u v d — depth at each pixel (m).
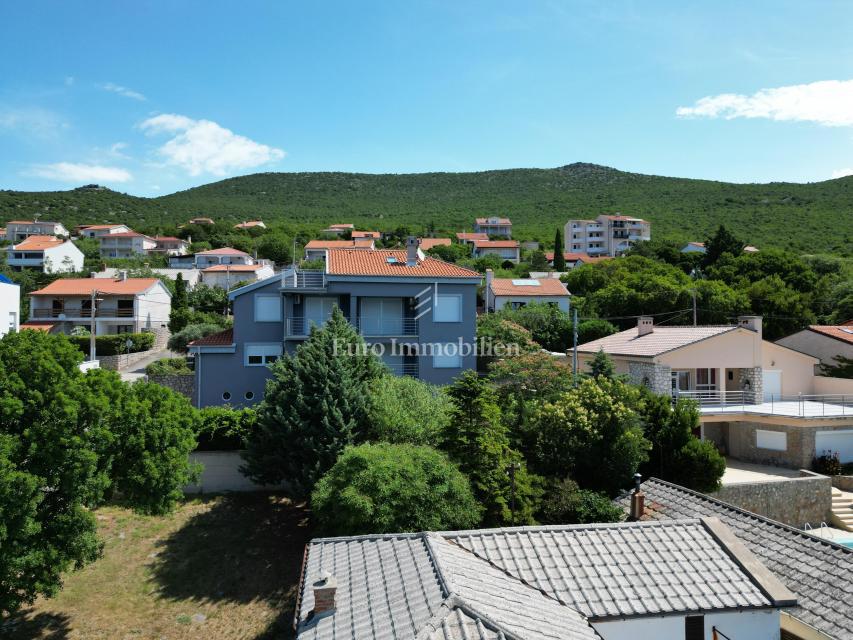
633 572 11.65
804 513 24.91
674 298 53.81
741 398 31.66
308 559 12.62
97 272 79.38
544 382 27.97
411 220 169.25
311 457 22.91
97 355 50.41
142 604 19.59
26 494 14.30
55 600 19.42
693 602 10.82
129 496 18.78
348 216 181.12
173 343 50.84
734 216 135.25
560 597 10.79
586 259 101.00
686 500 17.70
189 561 21.81
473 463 20.36
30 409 15.85
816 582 12.05
